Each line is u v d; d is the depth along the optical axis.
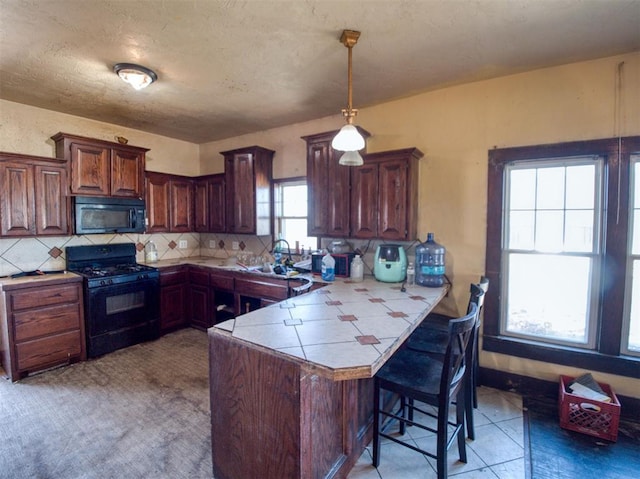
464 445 1.90
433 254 2.77
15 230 2.94
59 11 1.80
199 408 2.40
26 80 2.69
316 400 1.53
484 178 2.76
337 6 1.76
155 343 3.63
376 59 2.35
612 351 2.36
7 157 2.89
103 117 3.64
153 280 3.67
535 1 1.71
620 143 2.28
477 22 1.91
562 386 2.36
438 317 2.87
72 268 3.54
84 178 3.34
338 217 3.18
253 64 2.42
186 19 1.88
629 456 1.94
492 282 2.74
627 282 2.34
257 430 1.51
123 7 1.76
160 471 1.82
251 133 4.27
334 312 1.97
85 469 1.83
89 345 3.19
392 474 1.82
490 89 2.70
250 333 1.61
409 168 2.80
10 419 2.27
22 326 2.80
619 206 2.29
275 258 3.89
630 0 1.70
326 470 1.65
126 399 2.52
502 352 2.71
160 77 2.64
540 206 2.61
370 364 1.28
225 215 4.20
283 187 4.11
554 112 2.48
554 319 2.60
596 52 2.25
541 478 1.79
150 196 4.05
